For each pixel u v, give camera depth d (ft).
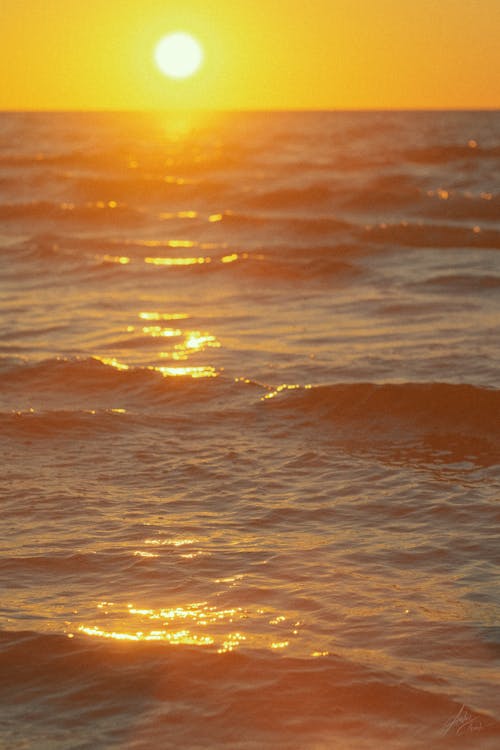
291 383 122.31
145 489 87.10
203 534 75.82
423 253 247.91
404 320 161.79
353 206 376.48
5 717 49.67
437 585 65.46
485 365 128.36
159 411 111.14
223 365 131.75
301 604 62.28
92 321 163.94
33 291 196.34
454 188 408.26
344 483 88.58
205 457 96.17
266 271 213.66
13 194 412.77
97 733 48.06
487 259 238.27
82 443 100.17
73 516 79.97
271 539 74.74
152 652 55.16
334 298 186.39
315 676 52.37
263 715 49.08
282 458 96.12
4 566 69.21
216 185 404.36
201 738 47.42
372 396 111.75
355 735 47.47
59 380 121.39
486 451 98.37
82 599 63.36
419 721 48.42
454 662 54.24
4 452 97.14
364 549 72.38
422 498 84.02
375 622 59.41
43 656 55.01
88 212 327.88
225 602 62.64
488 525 77.00
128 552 71.77
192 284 204.33
